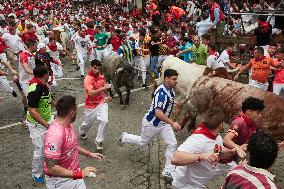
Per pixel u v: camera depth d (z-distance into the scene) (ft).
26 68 26.68
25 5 102.94
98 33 41.14
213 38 36.32
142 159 22.72
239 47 36.78
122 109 31.76
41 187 19.45
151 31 38.75
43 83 18.12
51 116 18.97
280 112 20.67
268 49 31.73
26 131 27.07
